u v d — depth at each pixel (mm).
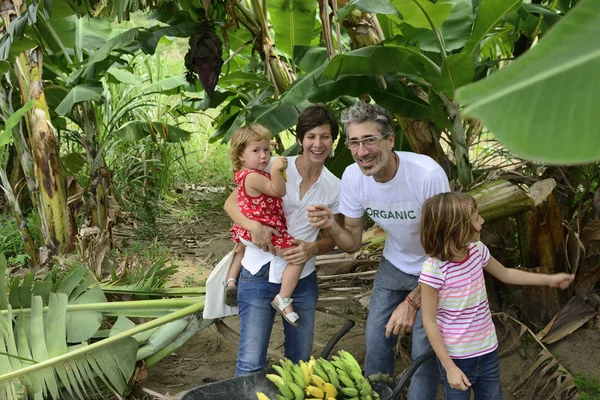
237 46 6297
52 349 3691
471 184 4105
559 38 939
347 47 6305
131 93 8078
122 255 6246
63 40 6332
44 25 6043
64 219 5922
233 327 4992
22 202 7445
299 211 3326
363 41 4242
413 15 3705
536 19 4742
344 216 3410
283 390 2775
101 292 4164
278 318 5090
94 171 6531
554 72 912
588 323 4113
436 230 2832
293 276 3279
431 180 3021
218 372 4336
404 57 3887
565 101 890
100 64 6078
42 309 3852
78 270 4188
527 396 3777
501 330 4301
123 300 4520
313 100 4137
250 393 2973
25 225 6172
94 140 6562
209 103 6621
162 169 8328
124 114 6887
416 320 3230
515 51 5133
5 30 5566
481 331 2969
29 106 4188
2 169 6102
